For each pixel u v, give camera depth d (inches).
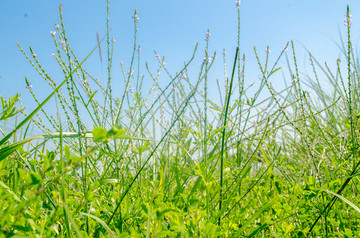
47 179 67.1
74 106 85.5
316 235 76.8
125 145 99.9
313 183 75.2
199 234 59.9
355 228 86.0
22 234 51.4
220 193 82.0
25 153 72.4
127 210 73.1
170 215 59.0
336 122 148.6
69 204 63.9
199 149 117.3
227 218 86.4
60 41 99.8
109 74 104.9
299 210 80.0
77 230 49.3
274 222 70.6
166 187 104.2
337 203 86.7
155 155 121.6
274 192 100.8
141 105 105.3
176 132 127.0
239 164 113.0
